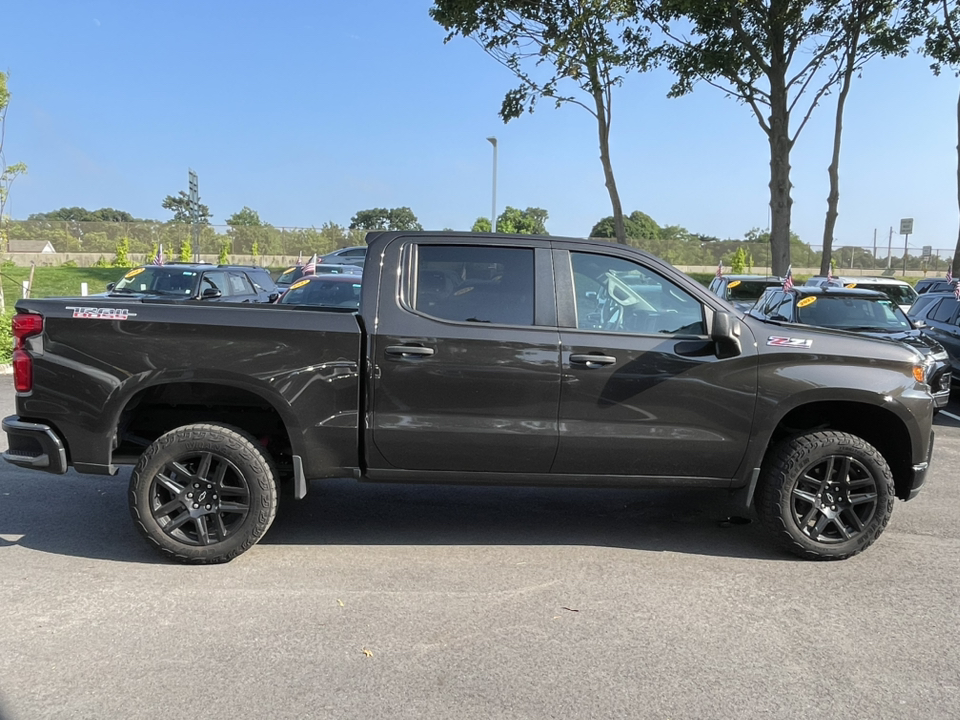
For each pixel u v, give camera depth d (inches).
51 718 114.7
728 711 120.0
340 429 173.8
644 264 181.0
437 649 138.5
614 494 243.4
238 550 174.9
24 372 172.9
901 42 839.7
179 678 127.0
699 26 852.6
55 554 181.9
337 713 117.6
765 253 1734.7
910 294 641.0
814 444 179.8
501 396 173.9
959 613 156.8
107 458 174.2
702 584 170.2
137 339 170.9
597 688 126.0
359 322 173.6
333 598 159.8
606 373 174.6
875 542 199.0
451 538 198.8
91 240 1567.4
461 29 839.1
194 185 967.0
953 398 459.5
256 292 601.3
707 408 177.0
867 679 130.3
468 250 178.4
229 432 173.3
